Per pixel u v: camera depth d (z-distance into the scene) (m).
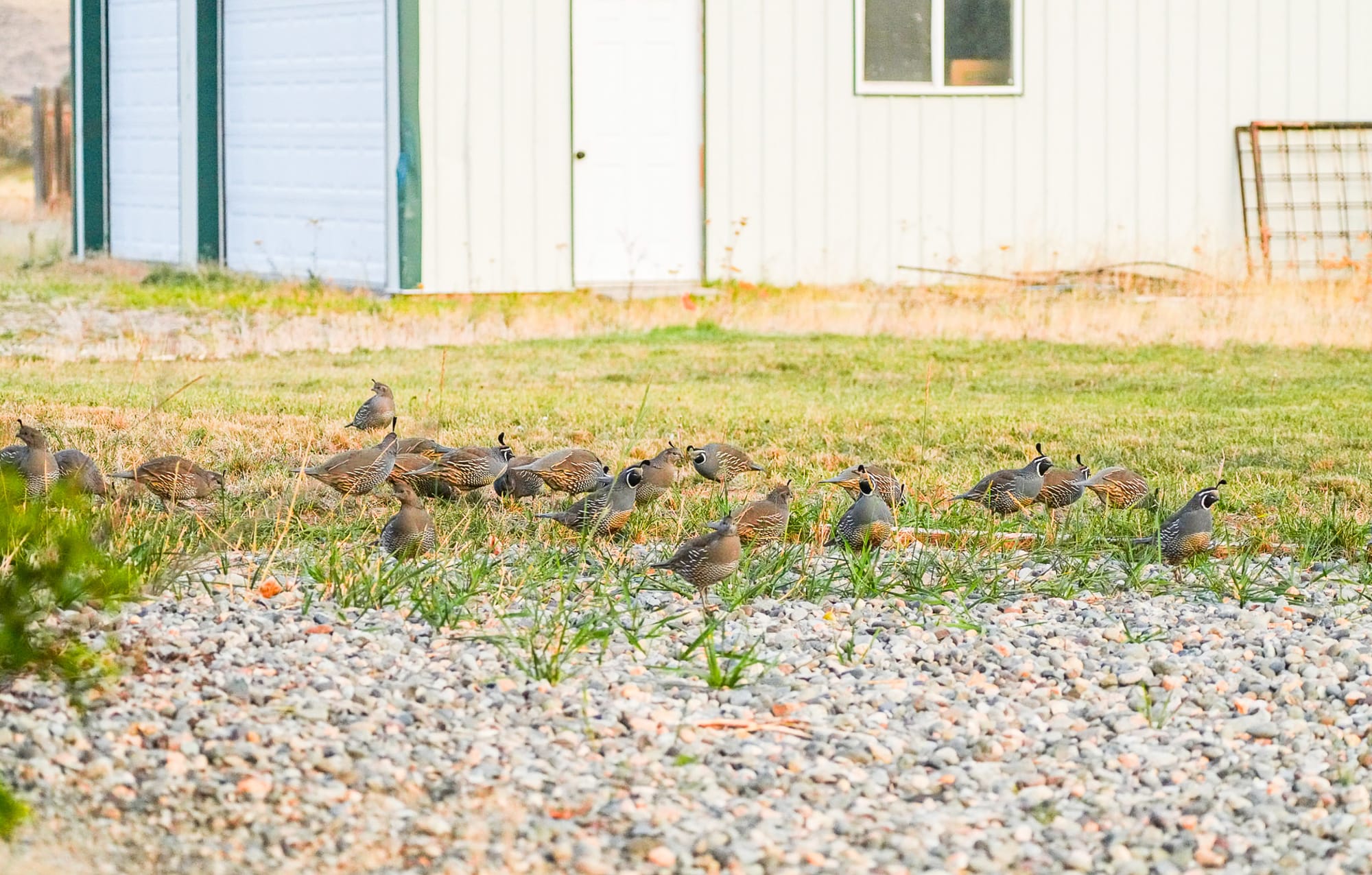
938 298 24.72
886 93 26.53
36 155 45.72
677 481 13.50
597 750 7.95
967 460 14.38
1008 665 9.35
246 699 8.16
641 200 25.97
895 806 7.51
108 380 18.08
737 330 23.05
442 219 24.62
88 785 7.25
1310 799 7.72
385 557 10.49
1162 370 19.89
